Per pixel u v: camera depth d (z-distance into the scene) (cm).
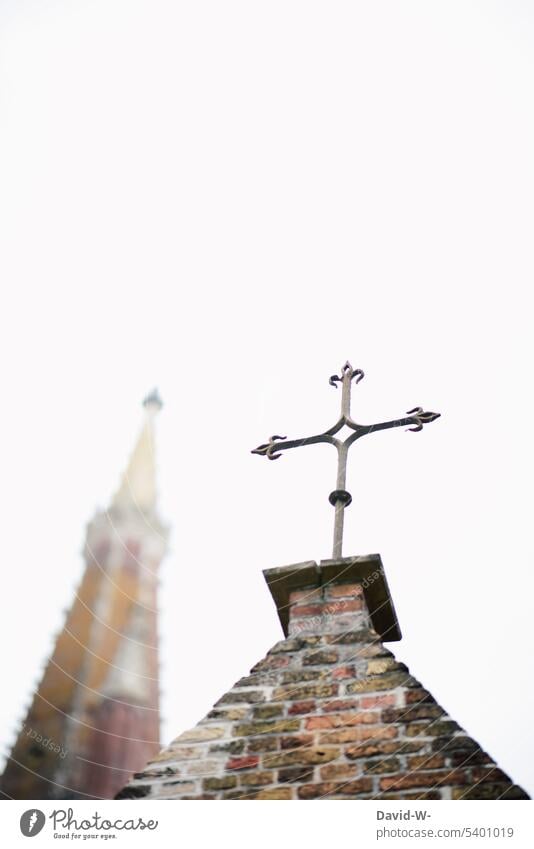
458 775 338
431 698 363
